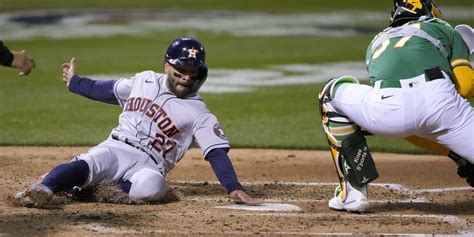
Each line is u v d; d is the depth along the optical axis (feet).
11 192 78.84
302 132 125.18
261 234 61.31
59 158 102.37
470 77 67.10
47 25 325.21
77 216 66.74
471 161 66.44
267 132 124.77
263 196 79.77
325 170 97.45
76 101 152.97
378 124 66.23
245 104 151.12
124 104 76.59
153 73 76.18
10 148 109.70
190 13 393.91
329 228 64.08
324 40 276.41
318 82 180.34
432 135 66.59
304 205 74.74
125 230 62.13
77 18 357.61
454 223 66.69
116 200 73.51
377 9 420.36
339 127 69.46
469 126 65.31
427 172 96.48
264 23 345.72
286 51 244.22
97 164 72.18
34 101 152.76
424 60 66.03
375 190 84.17
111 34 293.43
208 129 72.74
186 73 72.23
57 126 127.54
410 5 70.90
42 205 69.77
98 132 122.62
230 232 61.98
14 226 62.69
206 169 97.04
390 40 68.33
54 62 214.07
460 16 343.05
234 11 409.90
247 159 104.73
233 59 223.51
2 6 416.46
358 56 231.91
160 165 74.90
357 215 69.82
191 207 72.54
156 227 63.41
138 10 408.46
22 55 66.08
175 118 73.87
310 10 416.87
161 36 288.10
